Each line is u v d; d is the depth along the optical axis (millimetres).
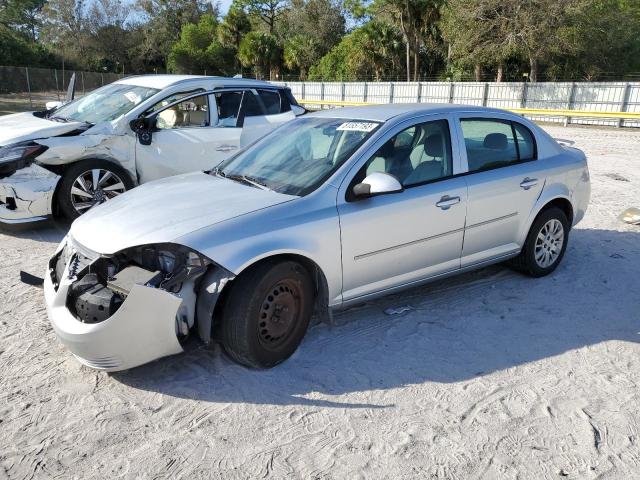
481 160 4555
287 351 3619
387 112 4359
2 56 49156
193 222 3342
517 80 37000
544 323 4277
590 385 3441
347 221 3684
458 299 4688
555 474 2674
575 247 6180
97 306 3123
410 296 4730
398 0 37688
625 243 6359
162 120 6918
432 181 4199
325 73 49312
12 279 4988
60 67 55688
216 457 2762
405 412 3145
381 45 43438
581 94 25344
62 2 61750
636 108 23688
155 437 2908
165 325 3168
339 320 4266
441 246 4266
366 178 3693
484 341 3982
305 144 4273
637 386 3436
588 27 30484
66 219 6742
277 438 2910
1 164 5844
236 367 3562
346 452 2807
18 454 2766
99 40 63844
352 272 3799
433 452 2816
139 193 3990
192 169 6938
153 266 3281
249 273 3326
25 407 3143
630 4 36375
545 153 5066
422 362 3691
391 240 3932
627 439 2936
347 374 3525
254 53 53156
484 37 30328
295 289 3555
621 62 35125
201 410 3139
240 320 3320
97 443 2855
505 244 4785
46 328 4094
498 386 3416
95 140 6242
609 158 13219
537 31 28047
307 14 59562
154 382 3404
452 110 4492
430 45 43031
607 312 4488
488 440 2914
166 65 68188
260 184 3949
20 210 5992
